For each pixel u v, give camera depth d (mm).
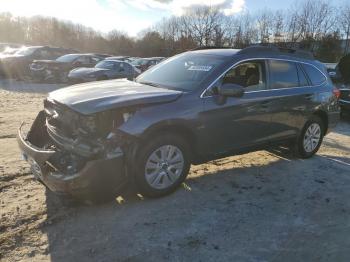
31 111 10102
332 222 4406
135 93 4484
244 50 5438
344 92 10992
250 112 5352
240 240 3916
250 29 52656
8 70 19172
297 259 3652
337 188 5422
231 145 5273
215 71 5023
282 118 5895
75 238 3803
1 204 4398
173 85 5016
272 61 5801
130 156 4250
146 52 60156
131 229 3996
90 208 4395
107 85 4965
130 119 4180
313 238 4035
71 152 4141
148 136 4340
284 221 4359
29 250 3592
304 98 6199
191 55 5707
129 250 3645
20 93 14250
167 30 58500
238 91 4844
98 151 3996
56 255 3535
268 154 6828
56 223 4059
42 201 4516
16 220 4066
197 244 3799
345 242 3992
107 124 4062
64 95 4477
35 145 4633
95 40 66438
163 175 4602
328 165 6449
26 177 5180
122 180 4258
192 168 5840
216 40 52750
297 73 6211
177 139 4598
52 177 4027
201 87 4836
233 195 4961
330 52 46219
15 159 5867
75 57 19516
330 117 6820
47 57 20375
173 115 4461
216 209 4535
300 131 6367
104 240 3787
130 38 64250
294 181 5586
